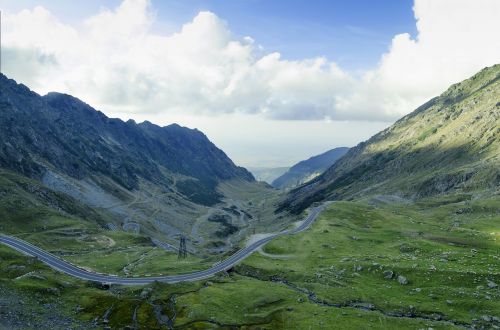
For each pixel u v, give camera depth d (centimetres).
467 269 12431
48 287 11806
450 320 9900
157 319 10825
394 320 10031
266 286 12962
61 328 9712
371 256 15100
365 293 11812
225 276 14450
